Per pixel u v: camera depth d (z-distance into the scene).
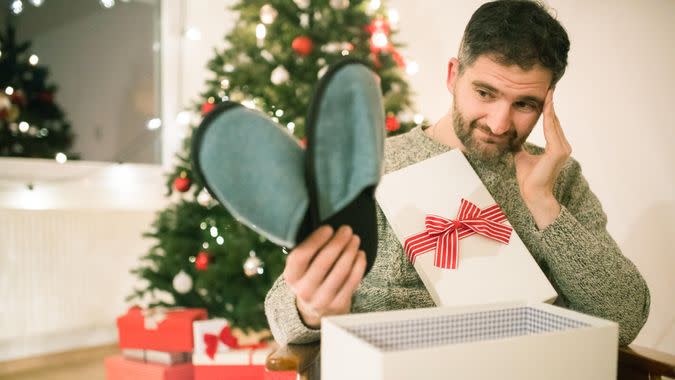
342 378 0.49
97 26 2.73
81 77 2.69
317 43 1.98
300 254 0.52
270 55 2.12
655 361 0.73
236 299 1.99
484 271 0.79
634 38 1.51
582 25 1.66
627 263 0.85
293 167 0.49
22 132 2.53
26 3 2.50
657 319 1.52
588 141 1.67
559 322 0.60
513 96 0.81
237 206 0.48
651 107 1.48
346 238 0.54
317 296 0.56
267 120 0.51
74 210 2.50
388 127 1.87
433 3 2.35
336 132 0.49
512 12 0.80
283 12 2.00
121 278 2.64
